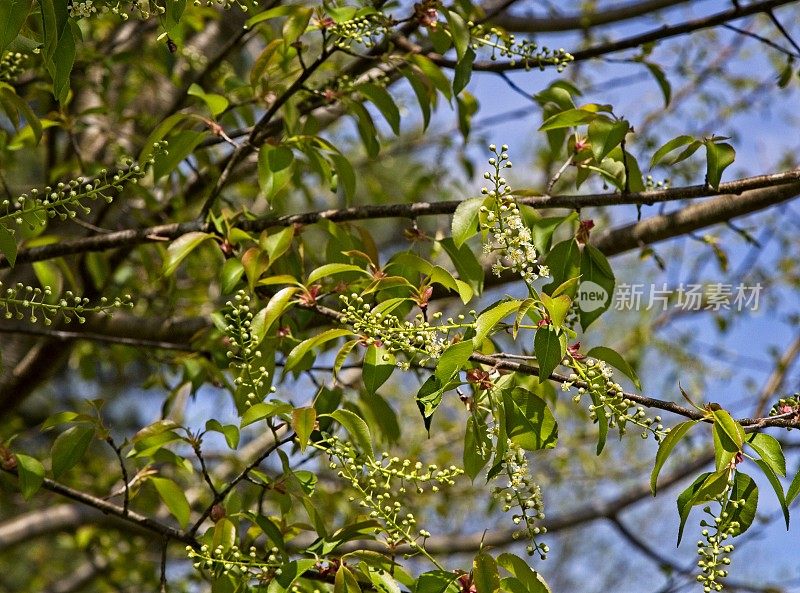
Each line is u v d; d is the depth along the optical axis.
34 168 5.30
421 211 2.56
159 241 2.68
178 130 2.81
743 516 1.75
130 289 4.00
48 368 3.90
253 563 2.03
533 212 2.27
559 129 2.82
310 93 2.84
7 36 1.64
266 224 2.63
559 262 2.24
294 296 2.25
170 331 3.72
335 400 2.48
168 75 3.73
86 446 2.30
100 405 2.29
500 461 1.89
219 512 2.28
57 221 3.78
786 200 2.76
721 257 2.94
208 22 4.56
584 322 2.30
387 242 6.00
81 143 4.04
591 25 4.04
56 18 1.66
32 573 6.79
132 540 4.83
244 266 2.34
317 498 3.80
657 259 2.96
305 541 4.18
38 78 3.36
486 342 2.06
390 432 2.63
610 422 1.85
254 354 2.16
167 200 3.74
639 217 2.34
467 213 1.99
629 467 5.82
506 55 2.59
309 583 2.08
